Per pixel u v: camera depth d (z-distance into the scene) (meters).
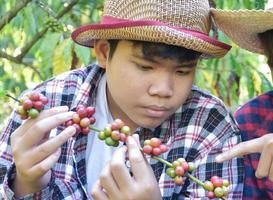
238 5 2.07
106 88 1.50
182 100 1.36
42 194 1.37
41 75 2.19
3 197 1.38
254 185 1.58
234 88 2.23
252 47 1.62
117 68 1.36
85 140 1.48
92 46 1.52
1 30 2.24
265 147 1.28
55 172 1.44
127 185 1.26
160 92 1.32
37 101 1.29
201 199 1.42
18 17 2.23
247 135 1.61
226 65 2.21
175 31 1.30
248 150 1.29
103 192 1.30
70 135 1.27
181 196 1.45
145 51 1.31
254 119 1.63
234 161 1.46
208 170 1.45
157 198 1.28
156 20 1.34
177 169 1.23
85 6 2.28
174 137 1.48
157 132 1.49
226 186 1.24
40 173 1.29
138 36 1.31
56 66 2.00
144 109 1.35
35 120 1.29
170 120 1.49
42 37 2.24
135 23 1.30
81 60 1.96
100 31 1.37
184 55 1.32
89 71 1.56
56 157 1.29
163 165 1.46
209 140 1.47
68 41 1.99
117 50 1.36
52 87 1.50
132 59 1.33
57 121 1.27
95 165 1.48
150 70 1.33
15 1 2.22
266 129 1.60
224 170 1.46
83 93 1.49
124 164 1.27
